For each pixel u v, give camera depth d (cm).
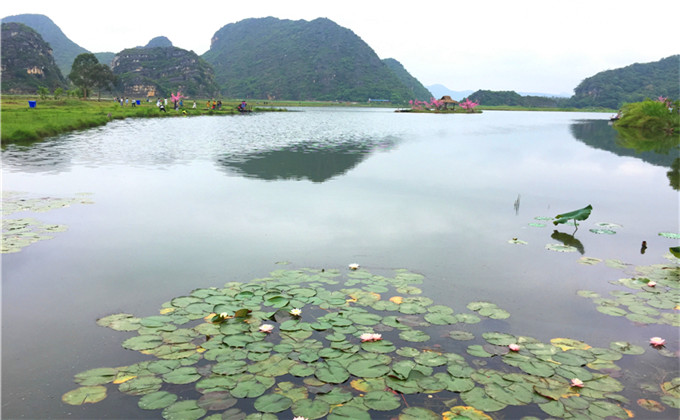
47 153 1327
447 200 801
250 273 453
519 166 1234
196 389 265
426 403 254
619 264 493
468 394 263
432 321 356
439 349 315
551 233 615
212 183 909
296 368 287
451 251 532
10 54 11494
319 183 930
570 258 514
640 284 440
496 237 591
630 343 328
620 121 3650
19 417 239
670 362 303
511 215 708
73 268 461
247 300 387
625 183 1000
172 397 257
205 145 1606
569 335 340
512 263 495
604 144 1944
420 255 516
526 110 12050
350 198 800
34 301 385
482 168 1177
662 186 967
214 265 473
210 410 246
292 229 608
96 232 581
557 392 266
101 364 291
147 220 640
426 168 1153
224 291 404
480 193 863
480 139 2102
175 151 1416
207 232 589
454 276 455
